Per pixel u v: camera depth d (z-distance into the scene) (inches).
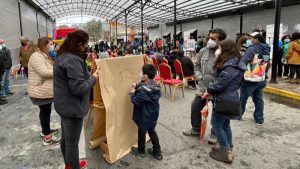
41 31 890.1
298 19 539.2
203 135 137.9
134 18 1123.3
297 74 304.5
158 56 317.1
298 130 157.5
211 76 131.2
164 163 117.6
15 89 301.4
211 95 115.6
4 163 118.0
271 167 113.3
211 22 854.5
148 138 141.9
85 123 173.0
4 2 452.8
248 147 133.5
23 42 249.8
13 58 492.1
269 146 134.7
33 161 120.0
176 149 132.0
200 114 144.6
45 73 122.0
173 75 303.7
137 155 125.3
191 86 297.0
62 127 95.7
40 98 126.9
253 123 170.6
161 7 778.8
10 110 207.9
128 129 131.6
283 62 344.2
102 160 120.3
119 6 931.3
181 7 727.1
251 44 160.1
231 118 107.2
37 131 159.5
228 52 107.7
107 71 114.7
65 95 86.0
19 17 561.9
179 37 898.1
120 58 122.6
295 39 300.0
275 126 164.7
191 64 282.5
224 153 117.3
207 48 134.2
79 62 83.5
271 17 612.1
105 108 113.0
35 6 744.3
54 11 1026.1
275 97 251.9
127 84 128.0
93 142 129.9
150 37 1397.6
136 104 113.4
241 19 711.1
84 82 85.2
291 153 126.6
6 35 454.6
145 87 112.3
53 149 133.2
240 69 106.2
